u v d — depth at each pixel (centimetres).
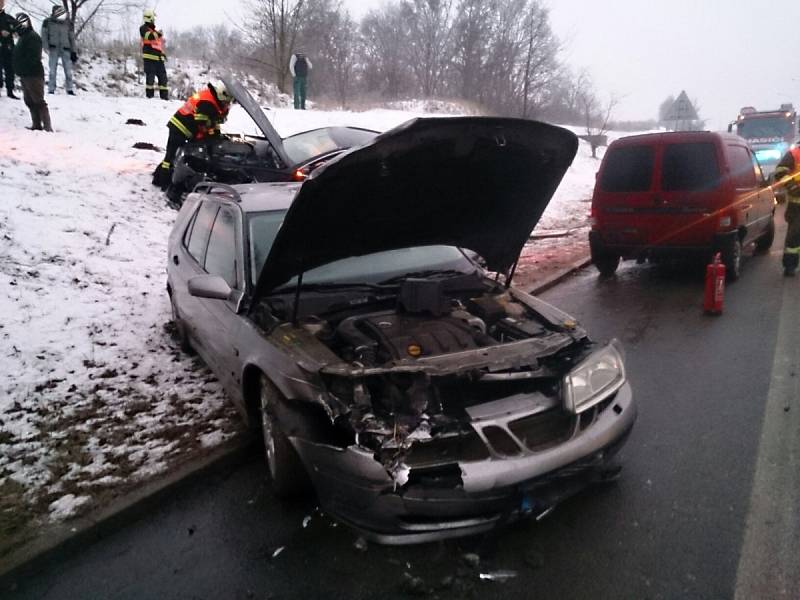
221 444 424
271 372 355
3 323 568
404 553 323
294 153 978
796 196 827
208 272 500
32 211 800
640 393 500
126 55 2270
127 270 735
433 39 3428
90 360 551
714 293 699
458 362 332
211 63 2502
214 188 571
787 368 530
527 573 303
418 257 493
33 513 357
